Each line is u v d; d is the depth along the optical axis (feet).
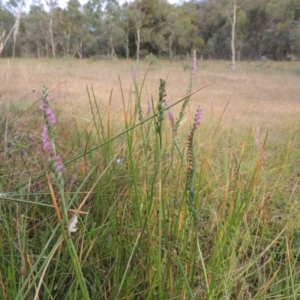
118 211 3.88
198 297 3.46
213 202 5.39
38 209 3.92
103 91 19.76
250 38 98.99
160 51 88.22
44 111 1.62
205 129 9.37
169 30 85.46
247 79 41.63
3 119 6.65
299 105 21.59
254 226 4.99
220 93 25.88
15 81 12.85
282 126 13.00
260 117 15.23
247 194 3.21
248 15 95.14
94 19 53.78
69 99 15.08
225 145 8.37
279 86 34.81
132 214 4.20
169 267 2.91
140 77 28.30
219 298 3.48
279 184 6.49
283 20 82.17
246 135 9.98
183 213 3.48
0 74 11.46
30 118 7.94
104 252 3.78
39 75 21.57
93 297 3.32
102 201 3.97
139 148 4.60
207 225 4.73
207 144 7.52
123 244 3.73
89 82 23.99
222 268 3.58
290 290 4.00
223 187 5.62
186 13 103.65
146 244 3.45
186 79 31.27
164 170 4.03
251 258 4.08
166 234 3.02
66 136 6.84
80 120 9.86
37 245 3.74
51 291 3.23
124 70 31.91
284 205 6.11
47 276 3.21
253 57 101.81
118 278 3.22
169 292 3.11
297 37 74.74
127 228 3.79
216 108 17.29
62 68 28.07
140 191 4.08
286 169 7.23
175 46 92.12
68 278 3.57
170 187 4.54
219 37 102.83
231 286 3.52
